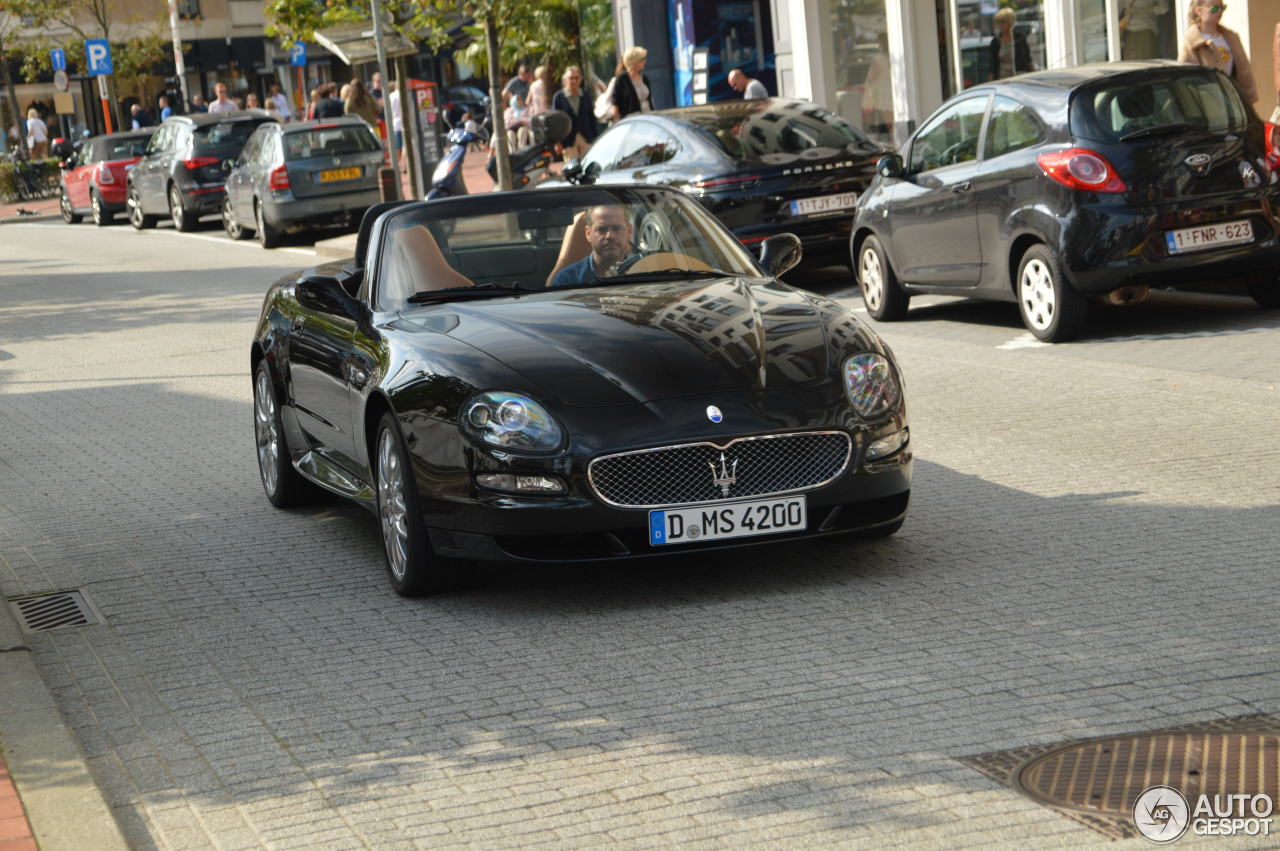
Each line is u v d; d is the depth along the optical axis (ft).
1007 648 21.94
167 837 17.51
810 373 25.57
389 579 28.30
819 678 21.27
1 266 106.32
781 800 17.34
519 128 116.98
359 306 29.81
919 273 53.21
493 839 16.84
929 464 34.09
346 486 29.76
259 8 246.27
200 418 46.29
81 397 51.85
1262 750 17.75
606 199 31.07
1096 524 28.30
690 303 27.63
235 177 110.73
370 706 21.48
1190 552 26.11
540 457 24.50
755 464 24.93
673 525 24.67
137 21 228.43
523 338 26.32
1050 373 43.42
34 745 20.36
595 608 25.40
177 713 21.77
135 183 131.75
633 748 19.21
